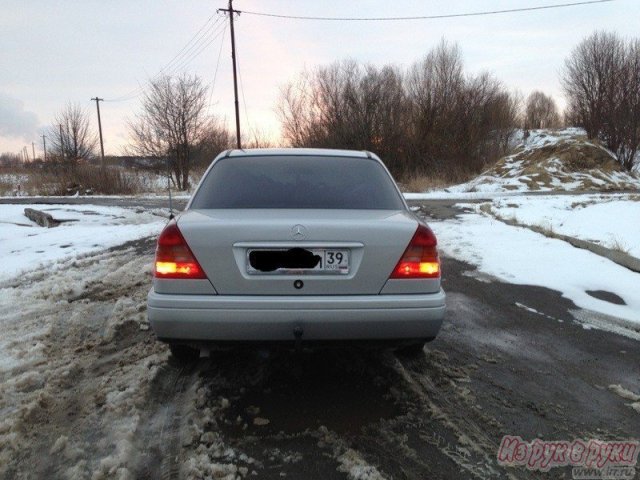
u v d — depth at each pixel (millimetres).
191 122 31969
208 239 2582
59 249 7691
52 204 17719
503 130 32094
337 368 3268
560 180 24453
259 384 3041
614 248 6492
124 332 3920
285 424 2598
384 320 2605
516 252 6938
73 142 36625
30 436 2455
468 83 30359
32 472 2182
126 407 2729
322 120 30469
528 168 26188
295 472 2201
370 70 29594
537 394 2980
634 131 25938
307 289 2598
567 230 8422
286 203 3070
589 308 4684
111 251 7535
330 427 2574
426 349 3646
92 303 4723
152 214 13289
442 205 14016
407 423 2621
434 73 30016
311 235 2584
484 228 9062
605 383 3148
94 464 2234
